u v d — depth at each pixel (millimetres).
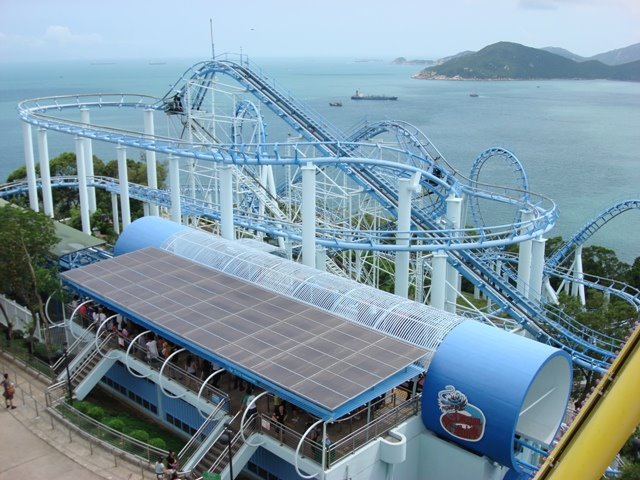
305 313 39062
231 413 34969
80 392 40188
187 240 50594
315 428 32812
